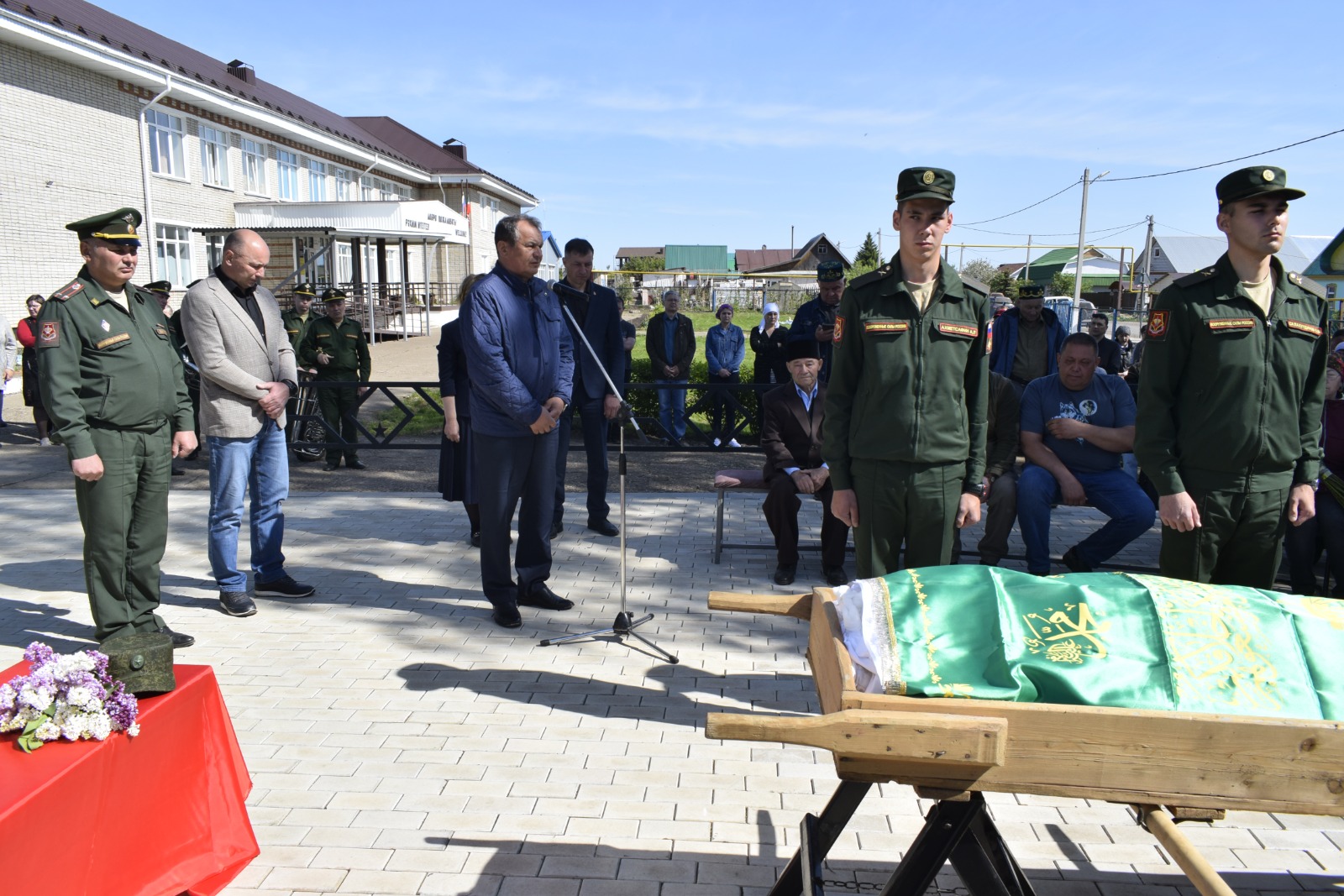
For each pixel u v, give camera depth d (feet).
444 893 8.52
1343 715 6.15
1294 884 8.73
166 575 18.25
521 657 14.20
